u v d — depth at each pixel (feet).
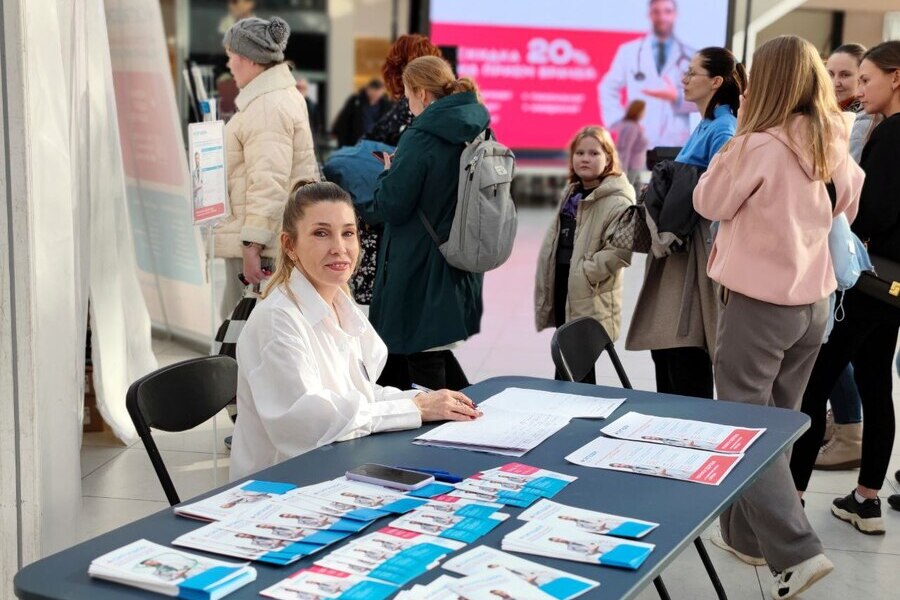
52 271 9.62
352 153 14.23
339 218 7.93
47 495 9.70
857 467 13.98
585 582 4.99
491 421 7.99
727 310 10.03
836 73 13.32
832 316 10.48
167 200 18.76
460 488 6.35
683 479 6.62
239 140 13.65
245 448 8.05
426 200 12.60
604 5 39.65
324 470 6.81
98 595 4.90
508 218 12.62
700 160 11.64
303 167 13.83
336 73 44.80
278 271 8.11
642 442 7.43
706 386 12.52
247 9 41.57
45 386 9.62
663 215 11.62
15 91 8.55
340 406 7.55
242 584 4.98
